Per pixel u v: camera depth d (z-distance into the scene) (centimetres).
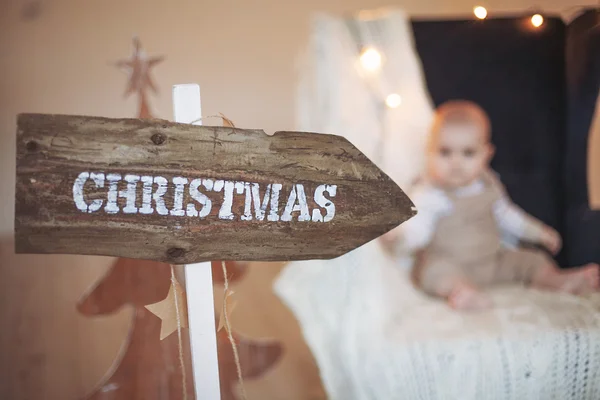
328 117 147
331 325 129
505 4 162
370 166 64
